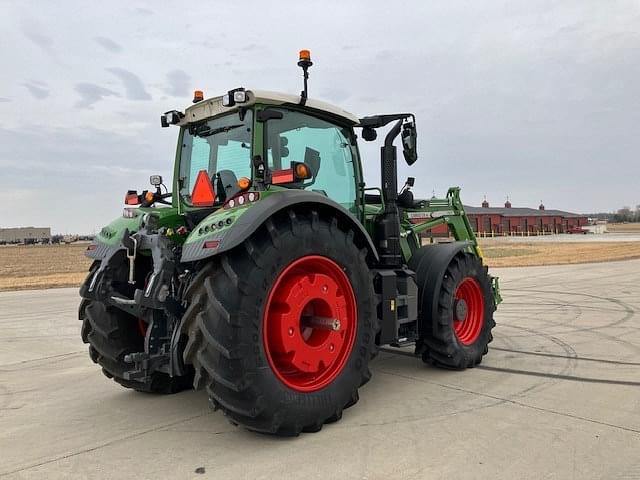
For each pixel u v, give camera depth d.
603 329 6.98
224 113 4.26
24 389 4.88
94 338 4.39
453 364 4.97
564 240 43.81
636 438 3.30
